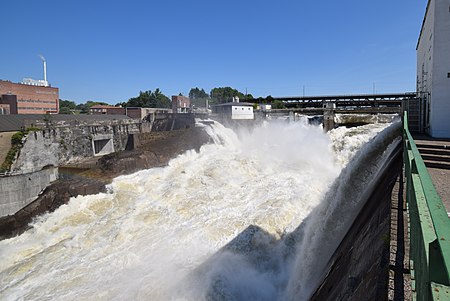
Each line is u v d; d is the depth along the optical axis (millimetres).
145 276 13125
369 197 10312
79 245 16594
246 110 50844
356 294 6004
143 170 26844
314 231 13234
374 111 36750
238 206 18906
